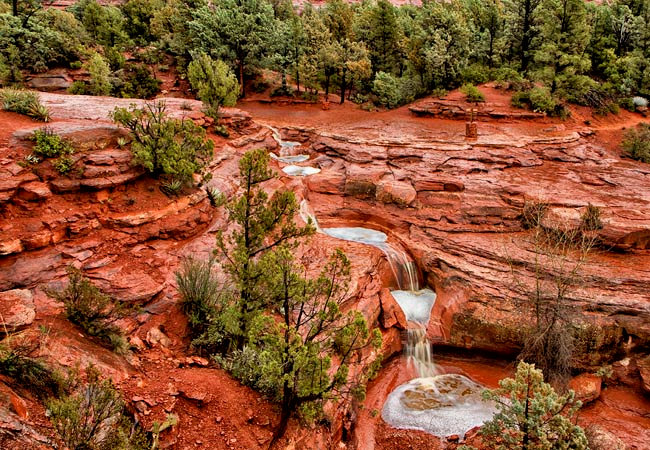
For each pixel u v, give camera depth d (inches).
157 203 512.1
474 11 1787.6
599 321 503.2
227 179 665.0
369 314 522.9
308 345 309.0
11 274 378.9
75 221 443.8
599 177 768.3
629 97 1344.7
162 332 386.0
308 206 749.3
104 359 314.0
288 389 304.5
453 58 1382.9
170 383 317.1
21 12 1533.0
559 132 1016.2
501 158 816.3
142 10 1916.8
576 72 1339.8
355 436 438.6
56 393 261.1
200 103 912.9
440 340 568.7
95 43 1615.4
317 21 1649.9
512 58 1526.8
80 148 503.2
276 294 344.8
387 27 1583.4
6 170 434.6
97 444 220.7
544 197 673.6
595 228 601.9
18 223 412.8
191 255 478.6
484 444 387.5
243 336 364.5
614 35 1659.7
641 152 923.4
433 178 754.2
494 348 543.5
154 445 251.4
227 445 288.5
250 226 376.8
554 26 1242.0
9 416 216.4
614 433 442.3
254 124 938.1
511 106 1189.1
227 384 335.0
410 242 679.7
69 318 338.6
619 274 549.0
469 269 593.0
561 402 354.0
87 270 415.5
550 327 470.3
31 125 535.8
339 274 345.7
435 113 1197.7
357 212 755.4
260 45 1487.5
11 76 1214.9
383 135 969.5
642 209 641.6
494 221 675.4
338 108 1401.3
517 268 581.6
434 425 462.9
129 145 552.4
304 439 335.6
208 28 1476.4
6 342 271.1
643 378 487.8
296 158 924.0
